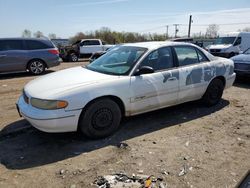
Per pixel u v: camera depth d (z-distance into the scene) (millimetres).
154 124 4781
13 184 2980
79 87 3844
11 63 10664
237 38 17672
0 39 10570
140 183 2955
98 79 4121
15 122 4879
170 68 4816
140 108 4469
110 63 4754
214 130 4508
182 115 5277
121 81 4164
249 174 2119
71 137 4219
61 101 3658
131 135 4289
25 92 4102
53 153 3711
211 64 5500
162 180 3021
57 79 4250
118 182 2977
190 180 3027
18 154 3688
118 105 4305
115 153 3682
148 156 3578
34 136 4285
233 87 7945
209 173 3168
